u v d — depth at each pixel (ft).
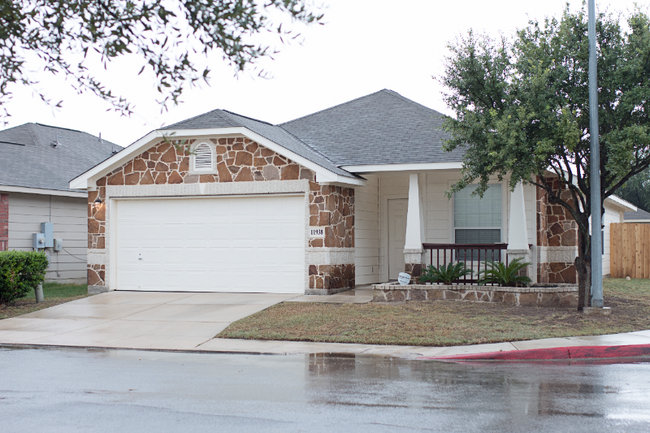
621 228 78.28
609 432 17.85
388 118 64.80
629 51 39.65
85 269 76.79
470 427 18.39
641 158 40.86
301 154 51.57
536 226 55.21
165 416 19.94
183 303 49.65
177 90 15.61
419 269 51.44
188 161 55.47
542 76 38.32
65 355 32.30
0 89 15.80
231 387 24.09
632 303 47.44
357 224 57.47
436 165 51.39
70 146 88.33
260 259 53.88
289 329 37.86
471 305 43.88
